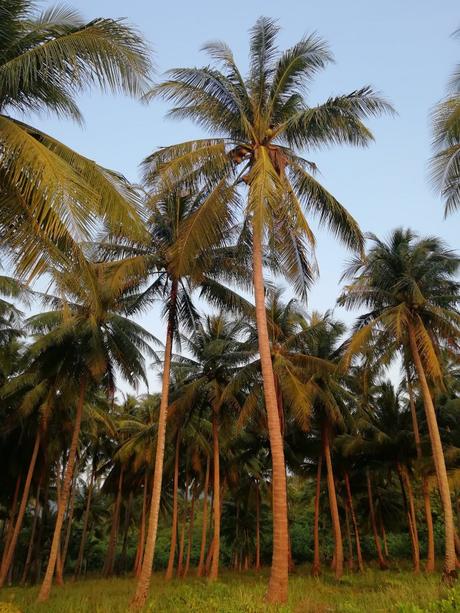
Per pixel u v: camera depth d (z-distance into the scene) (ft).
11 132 25.34
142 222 30.30
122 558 141.69
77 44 27.20
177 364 81.56
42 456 94.79
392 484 116.88
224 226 48.16
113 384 71.82
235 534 144.46
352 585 62.03
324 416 85.51
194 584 69.15
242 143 48.03
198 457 106.93
